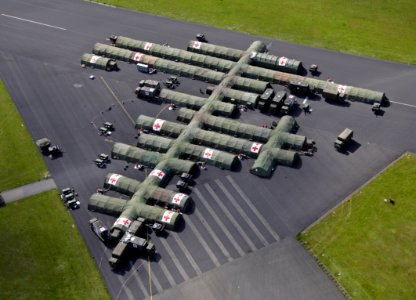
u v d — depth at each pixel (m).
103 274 73.06
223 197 84.88
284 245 75.69
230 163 89.75
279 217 80.56
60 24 138.88
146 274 72.69
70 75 118.94
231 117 103.44
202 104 105.69
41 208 84.44
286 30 133.38
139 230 77.94
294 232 77.81
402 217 78.56
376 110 102.06
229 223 80.00
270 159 89.88
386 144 94.12
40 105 109.25
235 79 111.75
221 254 74.94
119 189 87.00
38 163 94.06
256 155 92.56
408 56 120.06
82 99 110.88
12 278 72.94
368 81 112.12
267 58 117.44
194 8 145.88
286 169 89.75
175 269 73.19
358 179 86.88
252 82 110.31
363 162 90.38
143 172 91.50
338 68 117.12
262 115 103.88
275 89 111.62
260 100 105.00
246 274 71.62
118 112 106.56
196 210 82.62
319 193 84.56
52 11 145.12
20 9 146.00
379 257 72.62
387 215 79.19
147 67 118.50
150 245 75.12
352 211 80.56
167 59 123.38
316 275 70.81
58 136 100.44
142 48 125.94
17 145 98.56
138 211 81.31
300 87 107.56
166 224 79.19
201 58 120.50
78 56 125.88
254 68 115.12
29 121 104.75
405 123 99.12
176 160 90.88
